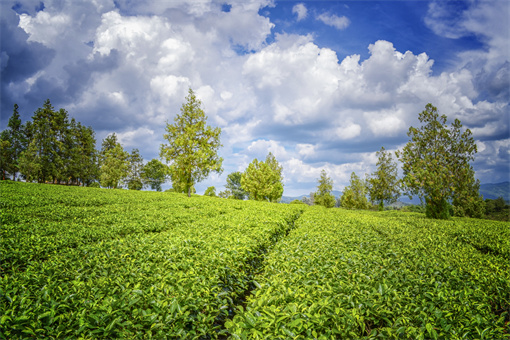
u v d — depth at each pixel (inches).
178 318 150.9
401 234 438.6
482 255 315.9
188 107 1444.4
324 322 142.1
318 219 622.5
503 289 188.5
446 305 161.8
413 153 995.9
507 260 286.2
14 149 1814.7
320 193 2222.0
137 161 2468.0
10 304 150.4
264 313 153.8
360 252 299.0
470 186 944.3
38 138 1847.9
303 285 195.5
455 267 249.6
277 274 225.6
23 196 702.5
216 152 1465.3
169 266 231.3
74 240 331.3
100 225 457.1
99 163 2420.0
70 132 2117.4
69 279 206.2
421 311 152.6
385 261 261.9
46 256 271.4
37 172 1678.2
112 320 143.6
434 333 132.6
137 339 135.4
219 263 243.1
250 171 1836.9
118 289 179.5
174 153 1429.6
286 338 129.9
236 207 908.6
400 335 138.7
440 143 952.9
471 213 1357.0
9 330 133.6
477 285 201.3
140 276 202.8
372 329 145.0
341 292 179.8
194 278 198.8
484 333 134.2
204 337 159.0
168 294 174.7
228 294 213.9
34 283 185.2
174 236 360.2
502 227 554.9
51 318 138.6
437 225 582.6
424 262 256.7
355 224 543.5
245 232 397.1
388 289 177.6
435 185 873.5
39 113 1937.7
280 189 2006.6
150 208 745.0
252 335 134.2
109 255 265.3
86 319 140.3
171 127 1439.5
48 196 761.6
